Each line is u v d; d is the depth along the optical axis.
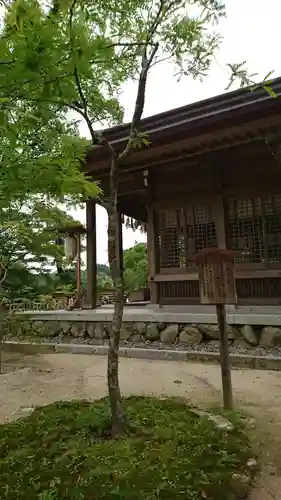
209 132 5.80
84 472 2.02
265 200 7.19
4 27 1.75
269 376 4.71
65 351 7.04
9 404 3.79
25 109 2.10
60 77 1.89
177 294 7.94
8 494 1.90
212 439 2.43
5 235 5.00
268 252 7.07
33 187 2.19
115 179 2.72
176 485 1.90
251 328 5.95
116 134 6.02
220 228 7.48
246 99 5.25
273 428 2.94
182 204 7.96
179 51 2.72
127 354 6.37
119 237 10.73
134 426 2.57
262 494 2.04
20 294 6.39
